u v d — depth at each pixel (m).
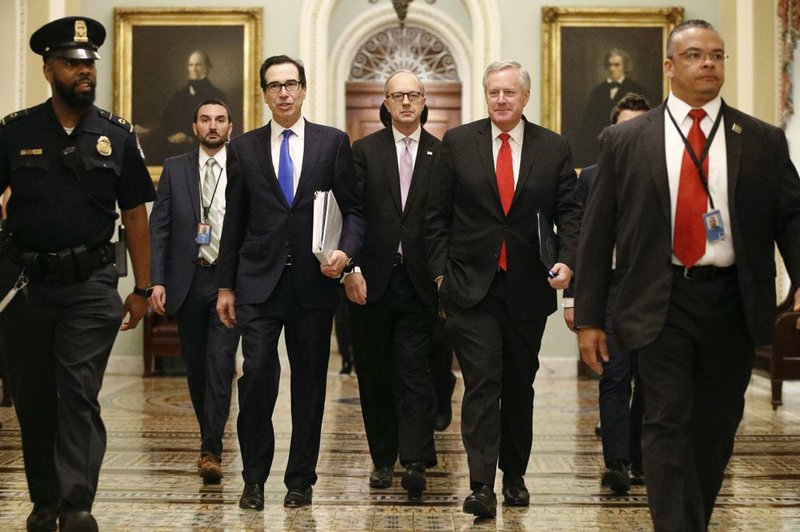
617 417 4.87
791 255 3.19
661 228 3.19
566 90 11.52
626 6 11.56
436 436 6.69
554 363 11.47
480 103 11.74
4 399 8.34
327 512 4.44
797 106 8.88
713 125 3.22
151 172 11.52
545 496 4.80
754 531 4.12
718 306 3.15
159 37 11.59
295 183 4.54
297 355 4.54
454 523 4.23
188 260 5.44
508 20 11.71
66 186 3.74
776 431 6.97
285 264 4.46
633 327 3.19
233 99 11.58
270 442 4.54
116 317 3.82
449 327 4.46
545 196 4.46
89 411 3.71
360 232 4.64
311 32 11.66
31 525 3.95
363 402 5.12
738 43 9.50
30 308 3.74
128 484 5.06
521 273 4.39
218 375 5.23
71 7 9.76
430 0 14.02
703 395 3.26
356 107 14.44
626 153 3.29
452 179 4.54
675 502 3.11
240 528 4.12
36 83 9.19
